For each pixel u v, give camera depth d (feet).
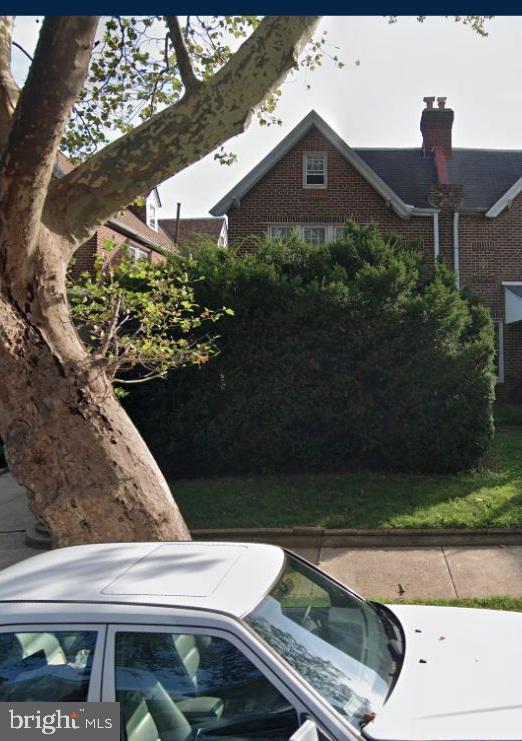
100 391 16.80
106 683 8.10
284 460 32.99
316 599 10.16
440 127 66.80
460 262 58.80
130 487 16.39
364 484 30.45
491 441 32.53
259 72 16.75
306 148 57.82
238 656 8.05
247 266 33.53
